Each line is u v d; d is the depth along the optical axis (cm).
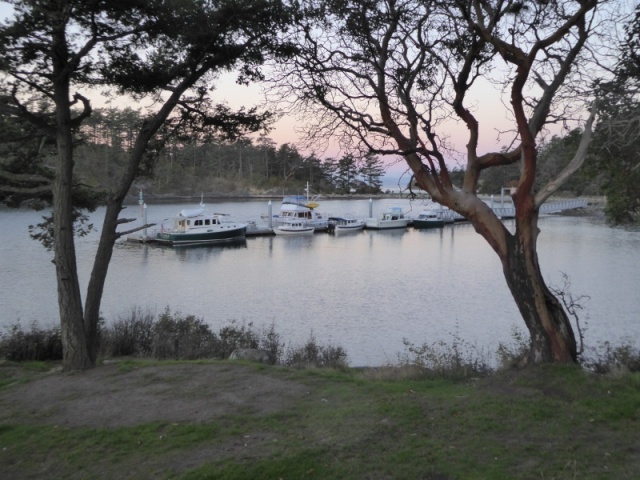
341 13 898
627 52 909
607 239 5034
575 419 587
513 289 795
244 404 690
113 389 771
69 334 916
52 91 984
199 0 906
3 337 1457
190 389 760
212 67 992
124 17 896
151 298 2719
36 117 941
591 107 870
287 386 771
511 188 1045
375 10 897
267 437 574
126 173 969
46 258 3684
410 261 4031
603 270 3322
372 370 982
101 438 591
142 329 1437
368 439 553
